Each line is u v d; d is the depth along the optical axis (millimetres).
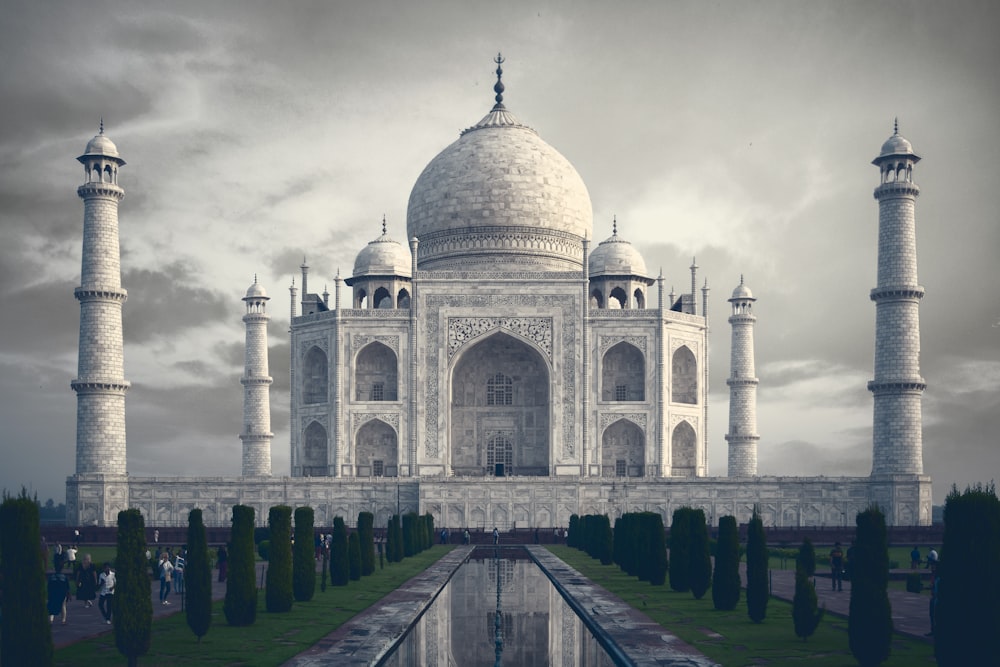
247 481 145750
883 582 46438
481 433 169750
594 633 58906
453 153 185375
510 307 163125
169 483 145250
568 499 145250
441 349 162625
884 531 46781
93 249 144750
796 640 53469
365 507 146375
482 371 170875
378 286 176375
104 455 143125
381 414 161750
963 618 41281
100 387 143000
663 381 161875
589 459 160250
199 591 53531
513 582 88375
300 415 167500
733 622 60188
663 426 161125
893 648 51906
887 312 144750
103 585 62219
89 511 141250
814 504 144875
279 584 64750
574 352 162250
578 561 106688
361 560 88312
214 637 55156
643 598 71250
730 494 145375
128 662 47062
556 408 161375
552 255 180250
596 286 179625
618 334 162875
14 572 41312
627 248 180750
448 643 56281
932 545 128250
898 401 143375
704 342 169250
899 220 144375
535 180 180750
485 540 141125
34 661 41250
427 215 183500
